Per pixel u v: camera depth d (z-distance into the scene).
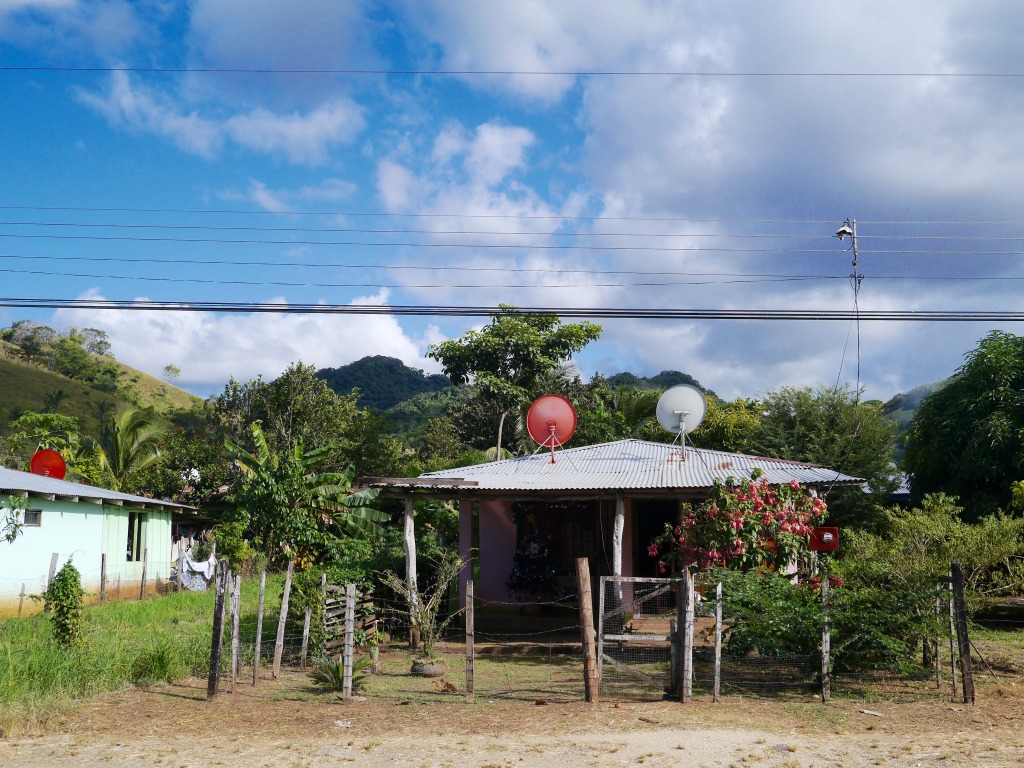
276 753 8.05
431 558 18.92
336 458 36.12
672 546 17.62
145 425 33.41
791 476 16.25
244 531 23.55
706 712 9.77
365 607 15.04
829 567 12.98
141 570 25.95
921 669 11.00
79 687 10.47
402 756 7.92
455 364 45.12
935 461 25.91
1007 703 10.22
